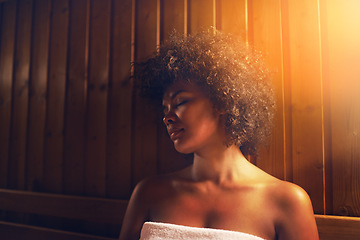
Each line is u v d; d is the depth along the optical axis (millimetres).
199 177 708
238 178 680
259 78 781
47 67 1405
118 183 1197
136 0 1220
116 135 1217
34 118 1420
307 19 940
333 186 880
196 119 653
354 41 885
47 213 1289
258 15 1005
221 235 587
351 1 894
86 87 1302
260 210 631
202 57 694
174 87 687
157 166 1126
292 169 926
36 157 1397
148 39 1180
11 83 1498
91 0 1323
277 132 949
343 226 833
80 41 1335
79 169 1287
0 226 1398
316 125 909
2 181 1476
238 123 684
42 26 1440
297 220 617
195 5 1105
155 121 1140
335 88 897
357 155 860
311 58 928
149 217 732
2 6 1537
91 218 1185
